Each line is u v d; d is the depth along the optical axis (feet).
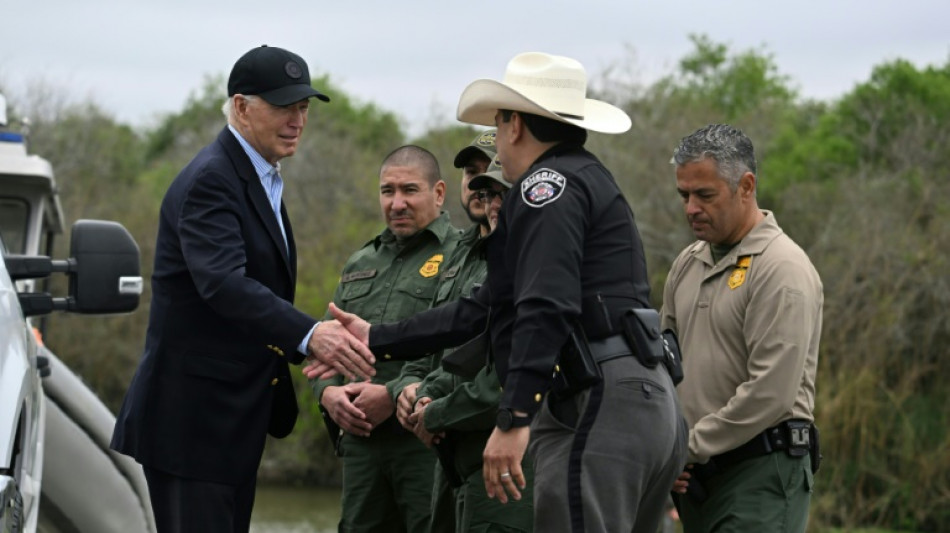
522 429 12.14
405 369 17.87
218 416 14.90
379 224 84.84
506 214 12.94
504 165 13.52
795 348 14.80
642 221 68.03
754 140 77.77
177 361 14.87
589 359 12.54
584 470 12.47
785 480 15.01
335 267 80.07
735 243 15.57
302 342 14.58
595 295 12.69
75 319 83.46
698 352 15.65
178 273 14.87
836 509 54.70
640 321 12.69
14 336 13.25
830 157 73.26
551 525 12.62
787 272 15.02
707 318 15.61
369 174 95.71
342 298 19.02
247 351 15.07
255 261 15.07
